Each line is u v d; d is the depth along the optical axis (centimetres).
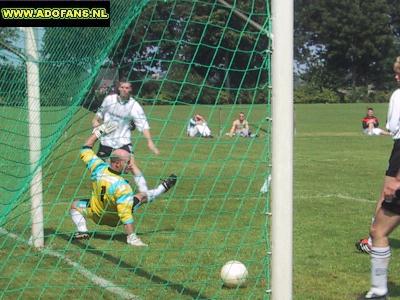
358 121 3803
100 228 814
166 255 681
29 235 743
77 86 574
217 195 1116
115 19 544
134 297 536
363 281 597
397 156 611
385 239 508
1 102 693
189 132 1869
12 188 661
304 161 1802
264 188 505
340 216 942
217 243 737
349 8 7319
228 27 493
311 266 652
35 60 658
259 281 577
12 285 570
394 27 8325
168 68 555
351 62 7456
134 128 828
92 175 739
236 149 1864
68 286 568
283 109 429
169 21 538
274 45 428
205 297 538
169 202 1041
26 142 672
